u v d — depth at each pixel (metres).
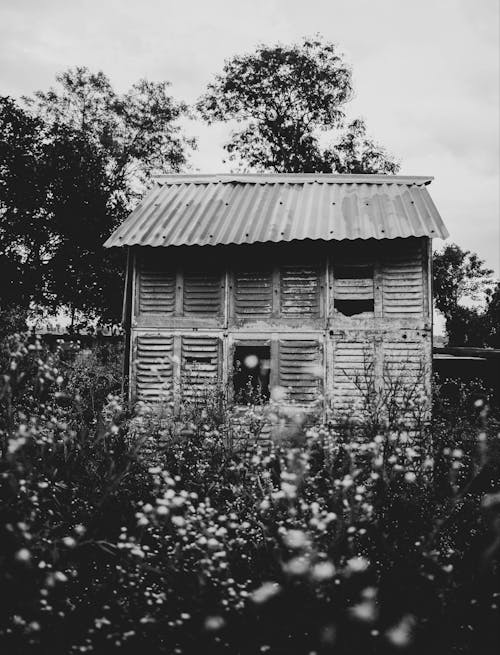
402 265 7.56
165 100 27.41
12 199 20.33
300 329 7.69
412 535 3.67
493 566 3.48
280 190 9.20
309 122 27.95
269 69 26.80
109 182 22.45
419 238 7.52
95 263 19.81
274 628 3.23
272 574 3.52
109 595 3.65
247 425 5.51
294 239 7.12
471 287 43.41
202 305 7.96
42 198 20.44
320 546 3.25
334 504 3.45
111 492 4.01
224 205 8.66
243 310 7.86
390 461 3.67
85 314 20.88
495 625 3.28
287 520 3.48
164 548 3.90
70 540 3.26
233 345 7.81
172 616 3.33
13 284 19.12
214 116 28.12
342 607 3.23
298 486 3.69
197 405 6.35
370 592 3.00
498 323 28.83
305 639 3.21
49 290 20.19
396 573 3.38
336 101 27.50
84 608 3.63
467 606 3.35
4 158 20.17
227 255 7.96
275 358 7.70
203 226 7.85
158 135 27.62
